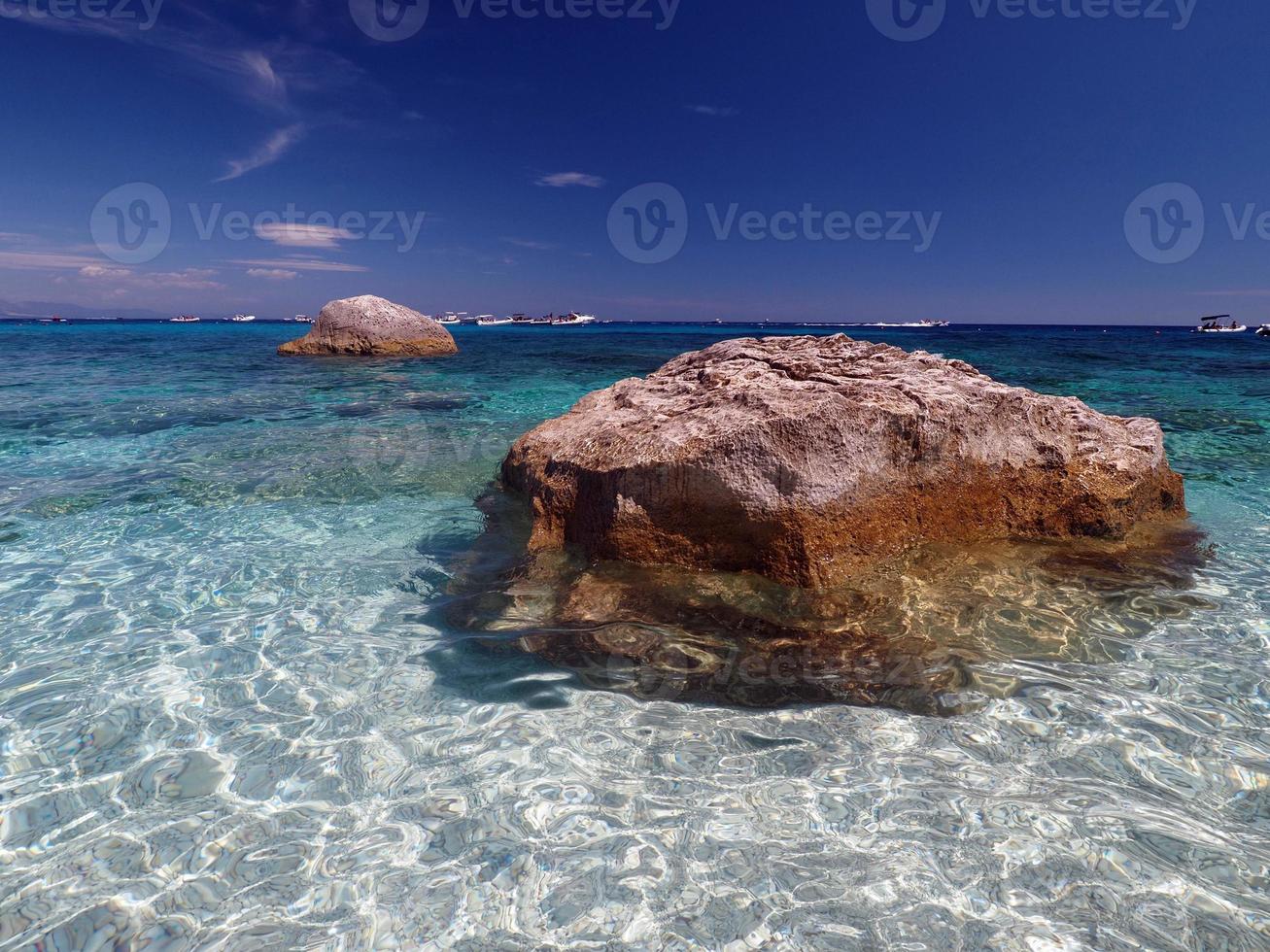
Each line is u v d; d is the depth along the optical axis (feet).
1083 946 6.12
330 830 7.68
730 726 9.55
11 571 15.01
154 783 8.42
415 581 14.56
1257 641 11.63
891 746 9.05
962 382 16.81
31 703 10.07
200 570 15.16
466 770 8.69
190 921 6.51
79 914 6.59
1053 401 18.26
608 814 7.91
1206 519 18.26
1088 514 15.96
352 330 80.53
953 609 12.64
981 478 15.58
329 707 10.04
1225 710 9.71
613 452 14.92
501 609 13.05
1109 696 10.09
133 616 12.95
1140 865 7.02
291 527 18.10
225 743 9.20
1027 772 8.48
